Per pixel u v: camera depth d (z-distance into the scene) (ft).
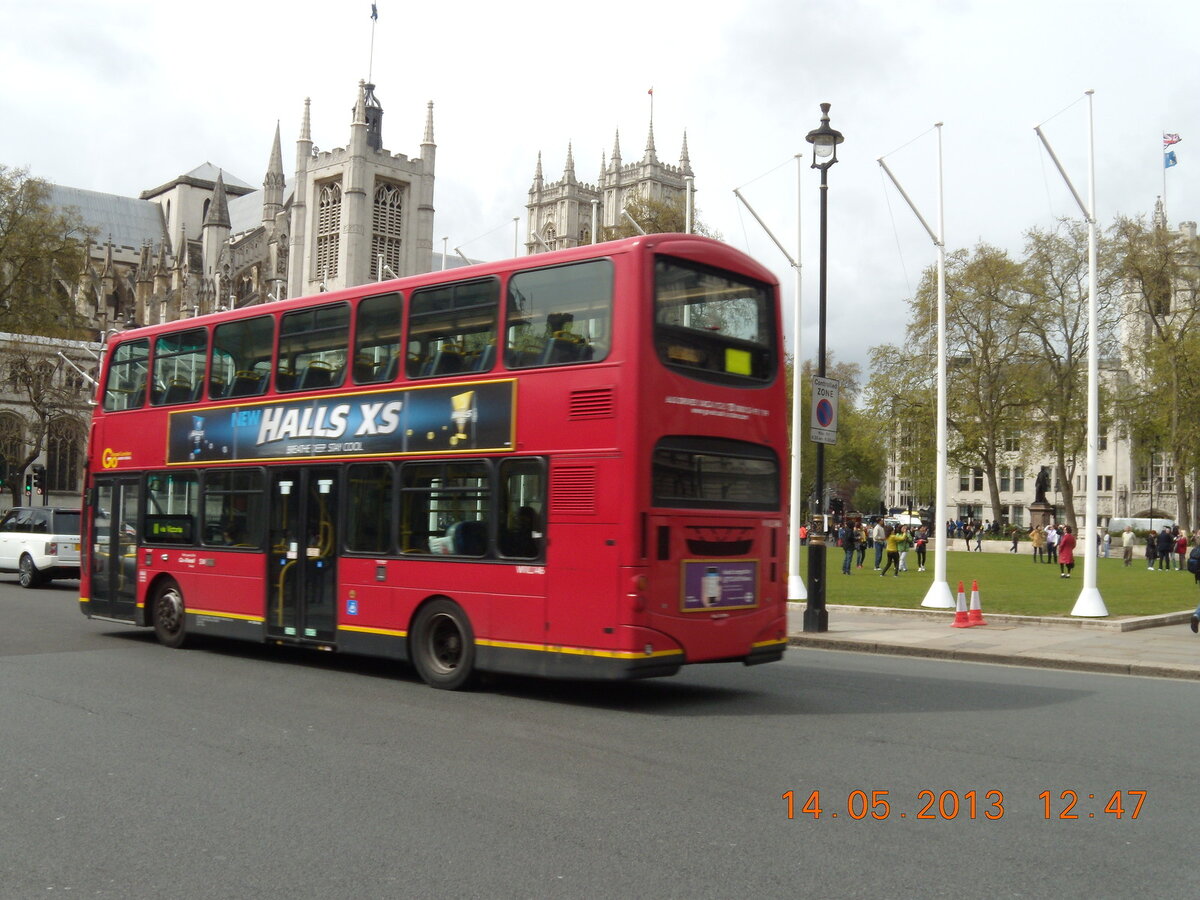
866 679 50.24
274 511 52.85
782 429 45.39
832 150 73.36
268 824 24.62
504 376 43.09
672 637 39.70
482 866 21.59
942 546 86.22
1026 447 240.32
